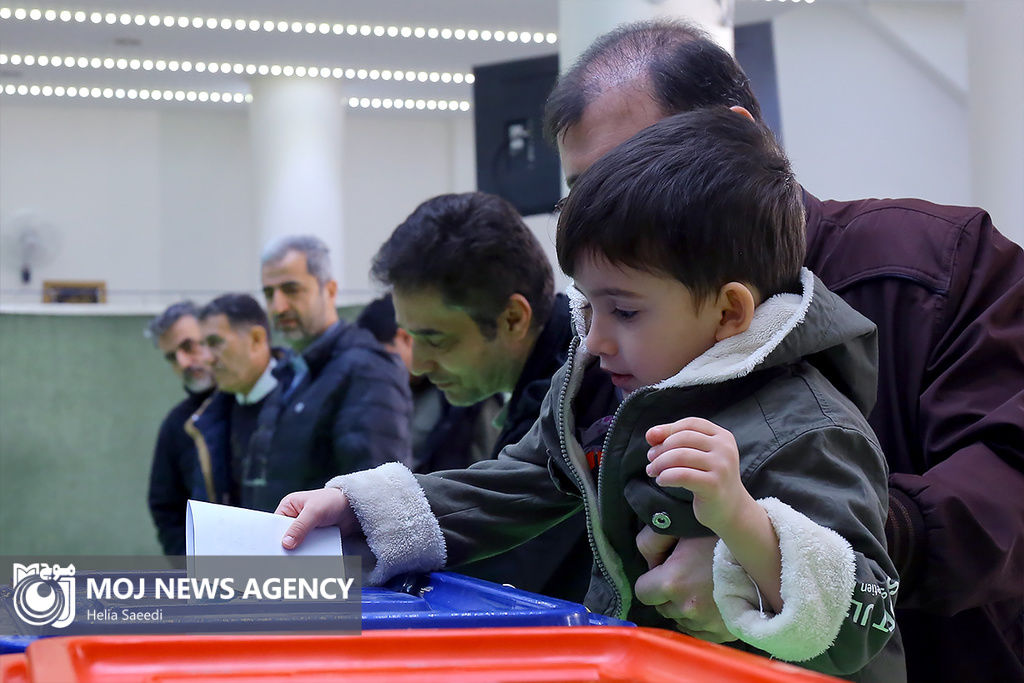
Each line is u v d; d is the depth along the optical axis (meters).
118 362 5.15
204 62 6.99
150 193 8.36
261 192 7.43
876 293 1.07
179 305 3.49
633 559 0.91
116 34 6.32
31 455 5.00
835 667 0.73
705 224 0.80
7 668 0.50
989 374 1.01
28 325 5.02
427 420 2.49
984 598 0.92
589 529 0.91
